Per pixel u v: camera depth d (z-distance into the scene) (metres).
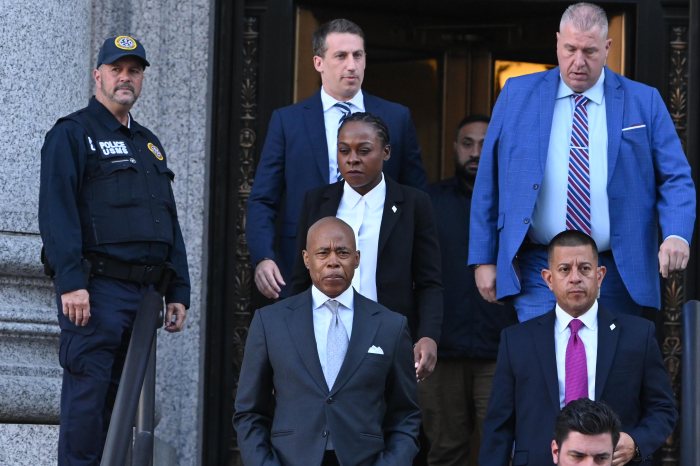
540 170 10.38
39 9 11.28
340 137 10.38
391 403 9.10
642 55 13.48
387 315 9.15
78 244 9.55
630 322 9.66
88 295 9.58
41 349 10.97
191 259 12.79
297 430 8.86
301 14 13.73
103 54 9.94
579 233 9.66
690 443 8.80
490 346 12.51
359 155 10.32
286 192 11.36
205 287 12.99
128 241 9.77
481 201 10.70
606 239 10.38
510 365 9.65
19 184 11.02
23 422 10.79
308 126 11.37
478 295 12.59
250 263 13.19
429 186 13.02
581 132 10.44
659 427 9.43
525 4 14.03
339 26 11.37
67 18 11.45
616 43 13.66
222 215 13.22
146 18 12.74
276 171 11.40
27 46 11.19
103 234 9.73
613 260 10.43
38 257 10.91
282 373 9.00
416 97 14.59
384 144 10.41
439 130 14.61
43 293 11.05
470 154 12.85
